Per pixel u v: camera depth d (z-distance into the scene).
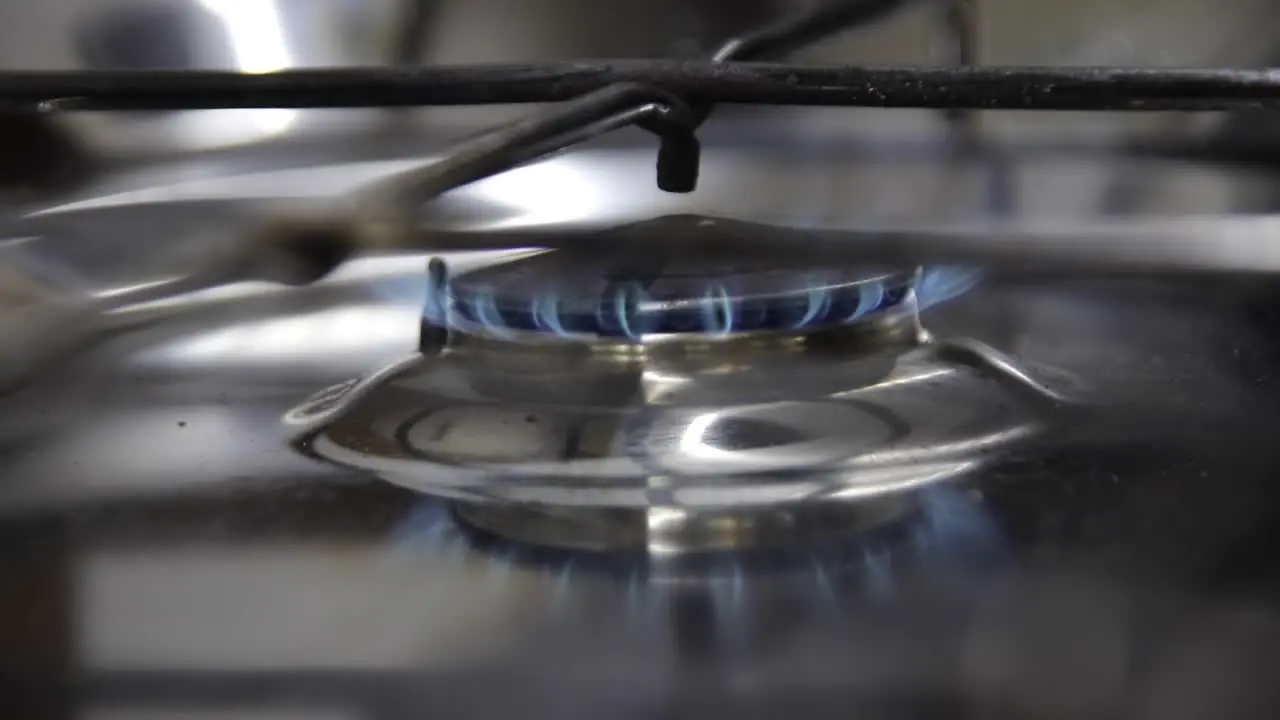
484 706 0.22
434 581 0.23
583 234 0.28
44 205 0.33
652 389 0.26
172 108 0.28
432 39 0.34
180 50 0.33
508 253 0.30
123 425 0.28
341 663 0.22
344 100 0.28
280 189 0.34
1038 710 0.22
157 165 0.34
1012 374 0.27
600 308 0.26
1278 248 0.31
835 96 0.28
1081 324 0.31
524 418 0.26
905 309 0.28
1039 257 0.31
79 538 0.24
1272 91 0.27
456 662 0.22
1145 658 0.22
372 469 0.26
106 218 0.32
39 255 0.31
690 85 0.27
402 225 0.26
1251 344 0.30
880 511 0.24
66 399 0.29
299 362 0.30
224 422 0.28
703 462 0.25
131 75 0.28
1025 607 0.23
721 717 0.22
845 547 0.24
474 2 0.34
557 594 0.23
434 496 0.25
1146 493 0.25
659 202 0.34
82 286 0.31
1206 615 0.23
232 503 0.25
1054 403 0.27
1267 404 0.27
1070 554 0.24
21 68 0.33
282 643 0.23
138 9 0.33
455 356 0.28
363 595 0.23
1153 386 0.28
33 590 0.23
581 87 0.28
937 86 0.27
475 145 0.26
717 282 0.27
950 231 0.31
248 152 0.34
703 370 0.26
